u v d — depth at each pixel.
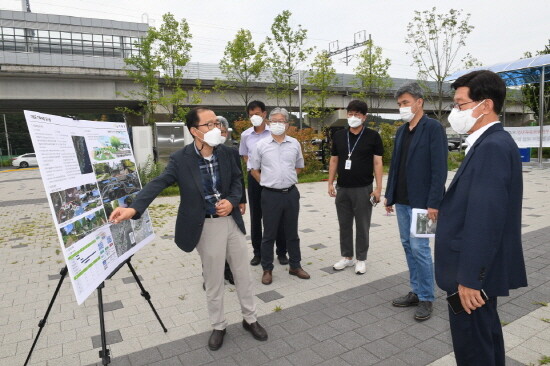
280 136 3.90
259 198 4.46
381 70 23.77
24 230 6.85
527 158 15.63
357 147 3.98
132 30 32.72
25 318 3.33
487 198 1.55
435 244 1.82
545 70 15.52
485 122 1.72
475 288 1.56
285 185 3.89
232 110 31.94
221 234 2.78
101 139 2.72
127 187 2.96
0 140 39.97
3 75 21.58
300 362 2.56
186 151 2.77
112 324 3.19
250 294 2.92
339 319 3.15
